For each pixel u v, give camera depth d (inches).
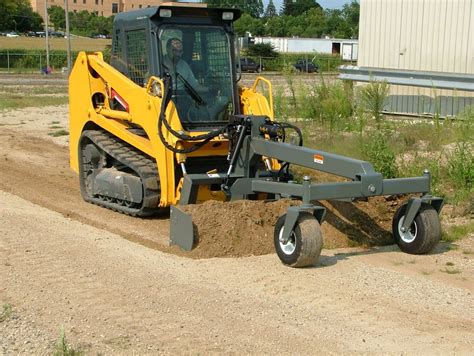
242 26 3553.2
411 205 313.6
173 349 209.5
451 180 446.0
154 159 371.6
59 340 213.3
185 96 358.9
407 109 738.8
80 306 241.0
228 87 370.3
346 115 657.6
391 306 251.0
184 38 361.1
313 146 544.1
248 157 334.6
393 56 780.0
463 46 723.4
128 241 327.9
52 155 585.6
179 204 335.3
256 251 309.9
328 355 209.2
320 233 285.3
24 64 2219.5
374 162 438.3
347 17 4188.0
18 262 285.7
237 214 315.3
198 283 268.2
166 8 352.8
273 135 327.3
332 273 285.6
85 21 4256.9
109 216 380.5
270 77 1486.2
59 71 2160.4
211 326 227.3
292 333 224.2
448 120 585.3
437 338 224.4
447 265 302.2
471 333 229.0
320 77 779.4
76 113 426.3
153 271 280.4
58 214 380.2
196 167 358.9
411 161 475.8
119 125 390.3
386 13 781.3
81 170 422.0
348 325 232.8
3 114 896.9
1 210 374.0
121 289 258.1
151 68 357.4
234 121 338.6
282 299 254.7
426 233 310.5
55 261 288.4
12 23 3848.4
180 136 331.6
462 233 353.4
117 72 383.9
